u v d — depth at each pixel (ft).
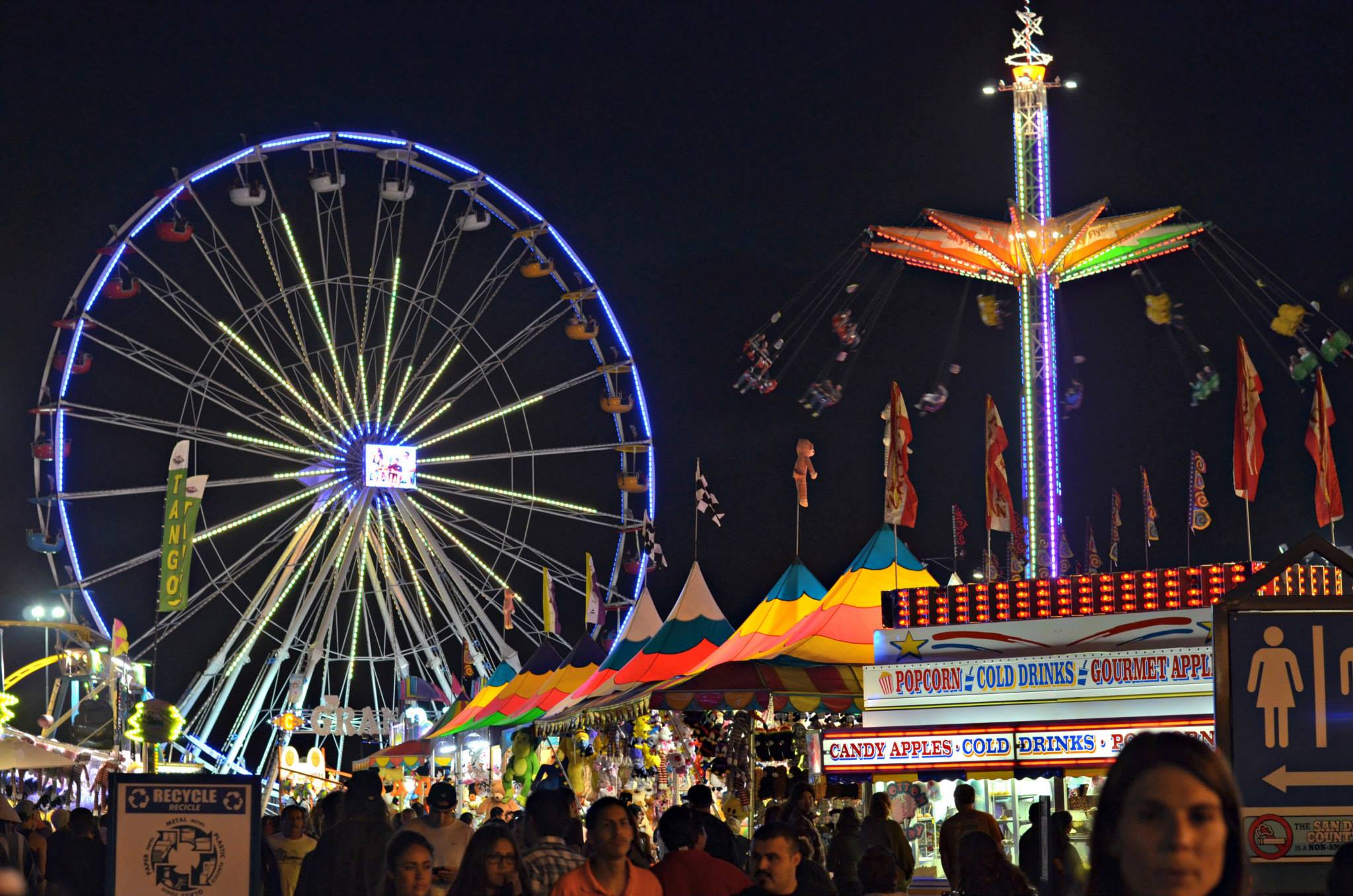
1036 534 70.85
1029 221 71.97
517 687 110.73
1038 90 73.97
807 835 44.50
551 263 138.21
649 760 86.43
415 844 25.39
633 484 139.03
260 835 30.48
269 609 130.31
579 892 26.99
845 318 82.33
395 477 131.95
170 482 92.94
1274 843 23.11
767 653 62.59
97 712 110.83
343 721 139.13
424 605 134.21
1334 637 23.48
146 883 29.91
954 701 56.85
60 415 126.41
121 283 128.57
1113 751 53.57
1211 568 54.90
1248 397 62.34
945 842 41.83
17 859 46.16
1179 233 71.20
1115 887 9.86
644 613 91.45
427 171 137.28
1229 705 23.50
